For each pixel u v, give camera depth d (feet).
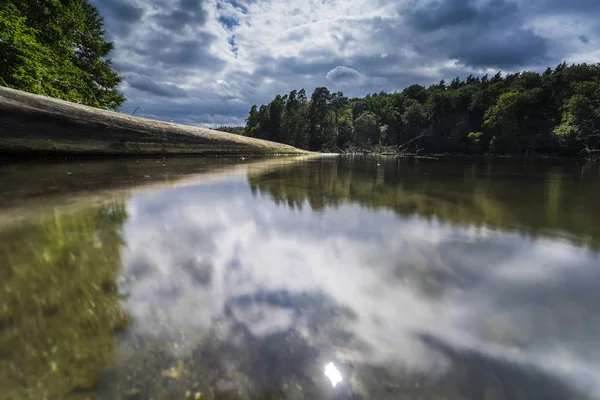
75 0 41.98
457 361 1.99
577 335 2.20
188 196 7.16
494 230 4.73
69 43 39.88
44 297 2.51
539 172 17.71
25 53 26.76
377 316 2.46
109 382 1.81
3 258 3.22
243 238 4.27
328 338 2.20
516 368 1.93
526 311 2.50
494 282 3.01
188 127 22.71
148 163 14.87
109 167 12.27
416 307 2.59
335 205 6.51
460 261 3.50
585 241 4.22
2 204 5.53
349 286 2.93
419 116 155.63
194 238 4.20
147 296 2.65
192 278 3.02
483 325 2.34
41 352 1.96
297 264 3.43
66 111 14.39
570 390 1.77
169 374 1.88
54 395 1.72
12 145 11.60
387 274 3.18
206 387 1.81
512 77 189.98
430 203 6.77
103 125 15.85
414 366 1.96
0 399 1.68
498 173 16.05
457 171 17.15
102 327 2.20
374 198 7.37
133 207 5.84
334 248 3.92
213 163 16.84
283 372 1.92
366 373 1.91
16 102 12.47
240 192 7.88
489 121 126.11
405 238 4.33
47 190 6.97
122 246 3.78
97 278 2.90
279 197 7.34
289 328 2.30
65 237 3.97
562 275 3.16
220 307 2.54
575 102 102.17
